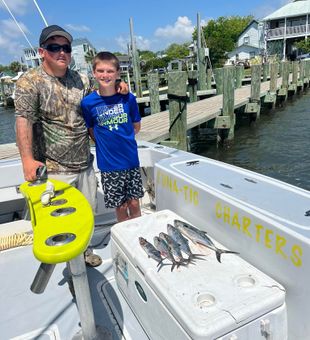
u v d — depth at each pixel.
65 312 2.08
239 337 1.31
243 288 1.44
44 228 1.36
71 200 1.64
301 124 12.20
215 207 1.88
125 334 1.85
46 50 1.96
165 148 3.23
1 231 3.00
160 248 1.73
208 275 1.54
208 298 1.40
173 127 6.88
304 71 22.30
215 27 54.56
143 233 1.94
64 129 2.13
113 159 2.32
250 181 2.03
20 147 1.96
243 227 1.69
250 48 50.03
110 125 2.26
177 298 1.41
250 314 1.31
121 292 2.04
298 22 41.44
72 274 1.45
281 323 1.40
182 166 2.42
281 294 1.38
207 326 1.25
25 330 1.97
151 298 1.57
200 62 17.09
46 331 1.95
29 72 2.00
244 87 17.77
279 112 14.95
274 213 1.59
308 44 38.50
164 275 1.55
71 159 2.20
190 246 1.80
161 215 2.15
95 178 2.40
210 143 10.64
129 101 2.30
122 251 1.86
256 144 10.05
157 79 11.52
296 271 1.42
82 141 2.23
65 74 2.12
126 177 2.39
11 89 38.50
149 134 6.85
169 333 1.45
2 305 2.19
